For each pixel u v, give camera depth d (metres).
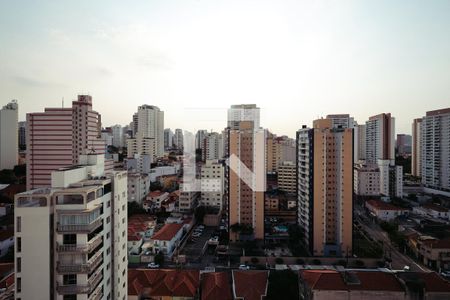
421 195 156.38
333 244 86.81
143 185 149.00
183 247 94.00
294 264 80.75
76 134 134.88
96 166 46.47
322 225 87.56
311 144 89.12
